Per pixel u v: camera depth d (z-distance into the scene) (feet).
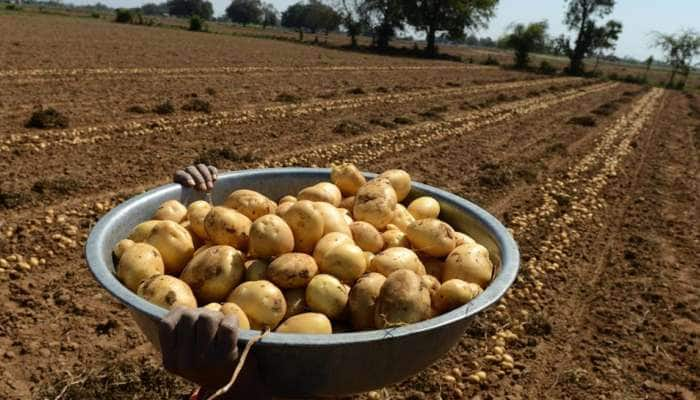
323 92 18.65
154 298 1.96
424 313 1.97
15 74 16.07
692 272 6.52
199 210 2.52
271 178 3.03
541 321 4.98
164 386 3.74
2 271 4.99
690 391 4.24
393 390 3.97
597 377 4.36
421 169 10.00
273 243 2.27
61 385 3.67
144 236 2.38
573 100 25.45
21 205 6.48
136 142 9.80
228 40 50.80
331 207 2.55
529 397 4.10
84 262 5.39
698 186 10.71
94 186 7.37
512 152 12.11
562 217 8.06
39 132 9.67
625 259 6.81
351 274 2.25
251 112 13.43
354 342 1.66
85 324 4.40
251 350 1.70
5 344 4.08
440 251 2.50
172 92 15.49
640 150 14.24
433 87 24.30
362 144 11.30
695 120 22.35
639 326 5.13
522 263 6.32
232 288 2.18
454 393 4.02
